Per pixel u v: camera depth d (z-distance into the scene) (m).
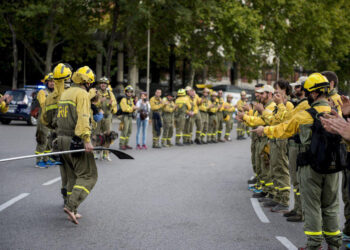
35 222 6.28
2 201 7.45
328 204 5.04
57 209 7.01
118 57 39.34
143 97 15.80
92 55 34.81
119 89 37.47
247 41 32.41
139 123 15.72
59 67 6.84
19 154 12.96
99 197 7.98
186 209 7.29
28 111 23.02
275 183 7.44
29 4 27.92
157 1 26.86
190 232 6.02
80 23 30.59
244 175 10.89
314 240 4.95
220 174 10.93
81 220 6.46
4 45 35.03
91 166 6.27
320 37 39.00
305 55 39.50
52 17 29.34
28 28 31.70
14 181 9.11
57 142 6.31
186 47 33.53
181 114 17.78
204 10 30.67
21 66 40.84
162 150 15.76
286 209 7.29
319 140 4.80
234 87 37.00
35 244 5.36
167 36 32.75
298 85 6.39
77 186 6.13
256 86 8.29
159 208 7.30
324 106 4.91
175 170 11.30
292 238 5.88
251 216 6.98
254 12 32.41
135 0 26.22
